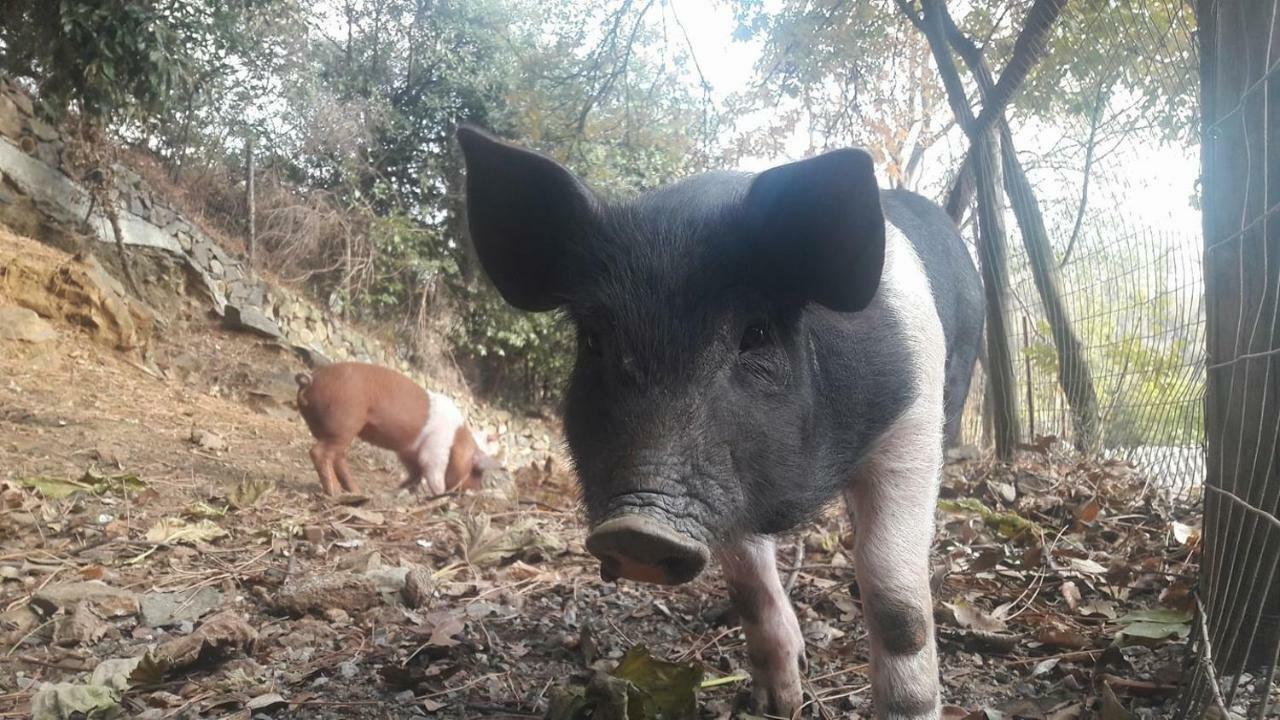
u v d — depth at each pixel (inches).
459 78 160.1
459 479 86.0
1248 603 21.7
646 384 19.0
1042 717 26.0
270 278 133.0
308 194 146.6
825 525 50.8
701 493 18.5
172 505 54.0
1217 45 22.6
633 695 23.8
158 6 111.5
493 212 22.5
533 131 87.0
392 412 81.7
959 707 26.4
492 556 45.3
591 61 83.3
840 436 23.0
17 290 90.4
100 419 74.5
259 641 32.4
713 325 19.4
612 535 17.4
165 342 105.5
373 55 162.4
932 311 27.3
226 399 101.2
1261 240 21.3
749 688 29.2
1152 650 29.7
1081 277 60.8
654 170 96.0
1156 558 39.1
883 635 24.2
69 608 35.0
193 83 122.7
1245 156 21.8
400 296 155.9
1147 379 53.5
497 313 159.5
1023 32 53.6
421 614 36.3
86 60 98.7
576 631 35.2
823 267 20.5
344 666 30.9
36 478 53.2
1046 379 67.0
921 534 24.7
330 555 45.5
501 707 28.0
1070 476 55.2
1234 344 22.7
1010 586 37.8
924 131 94.0
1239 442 22.1
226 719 26.8
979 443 80.3
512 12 159.9
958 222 67.9
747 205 19.5
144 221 111.5
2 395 73.9
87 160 103.7
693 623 36.4
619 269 20.1
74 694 27.4
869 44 74.7
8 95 97.7
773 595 27.8
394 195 159.6
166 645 30.7
